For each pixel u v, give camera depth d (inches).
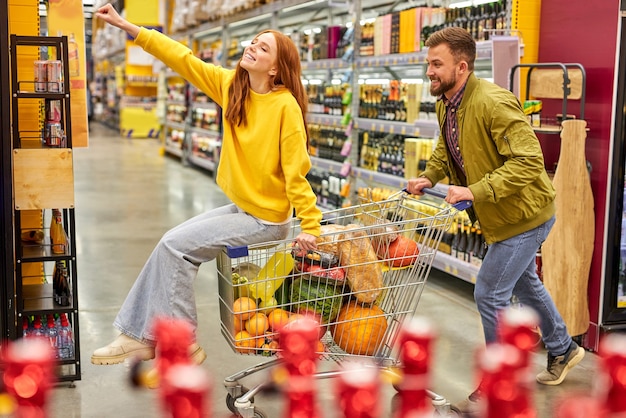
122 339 120.6
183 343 64.6
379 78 293.9
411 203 223.9
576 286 163.0
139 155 593.0
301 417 61.1
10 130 130.7
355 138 269.9
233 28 458.0
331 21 334.0
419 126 222.5
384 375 122.3
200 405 54.1
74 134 160.1
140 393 135.0
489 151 124.1
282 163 117.7
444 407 122.9
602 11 162.2
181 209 343.9
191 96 515.5
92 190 394.0
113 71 932.6
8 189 131.3
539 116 172.6
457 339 169.5
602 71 162.1
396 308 124.3
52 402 129.8
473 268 198.1
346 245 118.7
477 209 128.6
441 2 240.8
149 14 674.8
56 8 157.6
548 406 132.9
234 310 115.6
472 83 124.0
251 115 118.7
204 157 483.8
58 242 143.6
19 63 161.8
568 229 161.2
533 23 184.1
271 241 119.8
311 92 307.9
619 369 62.1
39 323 145.5
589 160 166.2
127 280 219.6
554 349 141.3
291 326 65.7
